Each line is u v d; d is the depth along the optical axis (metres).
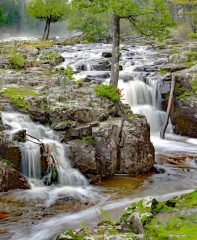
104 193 10.86
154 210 7.05
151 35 15.75
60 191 10.85
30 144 11.58
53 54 25.67
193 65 21.94
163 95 20.52
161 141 18.27
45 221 8.64
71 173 11.81
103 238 6.25
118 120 13.38
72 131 12.59
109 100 14.27
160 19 15.05
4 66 20.00
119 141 12.92
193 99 19.09
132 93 20.66
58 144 12.12
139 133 13.16
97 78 20.98
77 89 15.49
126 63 25.70
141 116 14.07
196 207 7.19
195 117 18.78
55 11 42.38
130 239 6.02
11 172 10.75
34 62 21.83
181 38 37.59
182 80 20.12
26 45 33.66
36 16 43.22
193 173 13.05
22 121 12.80
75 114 13.18
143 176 12.74
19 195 10.31
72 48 33.84
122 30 40.81
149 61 25.83
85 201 10.09
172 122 20.00
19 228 8.26
